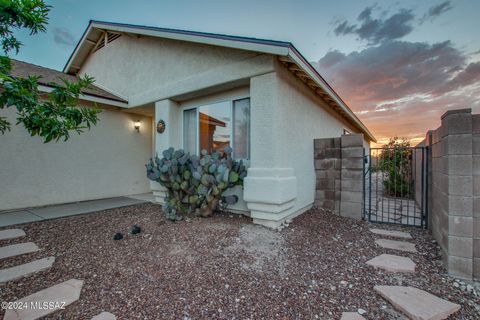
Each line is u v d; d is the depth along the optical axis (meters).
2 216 4.85
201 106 5.66
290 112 4.68
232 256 2.98
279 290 2.34
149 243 3.42
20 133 5.56
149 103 6.51
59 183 6.20
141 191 8.13
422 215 4.41
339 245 3.48
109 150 7.28
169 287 2.38
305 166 5.31
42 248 3.29
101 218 4.74
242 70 4.41
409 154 7.93
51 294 2.29
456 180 2.64
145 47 6.57
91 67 9.03
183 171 4.83
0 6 2.15
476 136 2.57
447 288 2.39
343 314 2.02
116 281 2.51
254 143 4.31
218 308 2.09
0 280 2.46
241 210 4.83
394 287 2.37
